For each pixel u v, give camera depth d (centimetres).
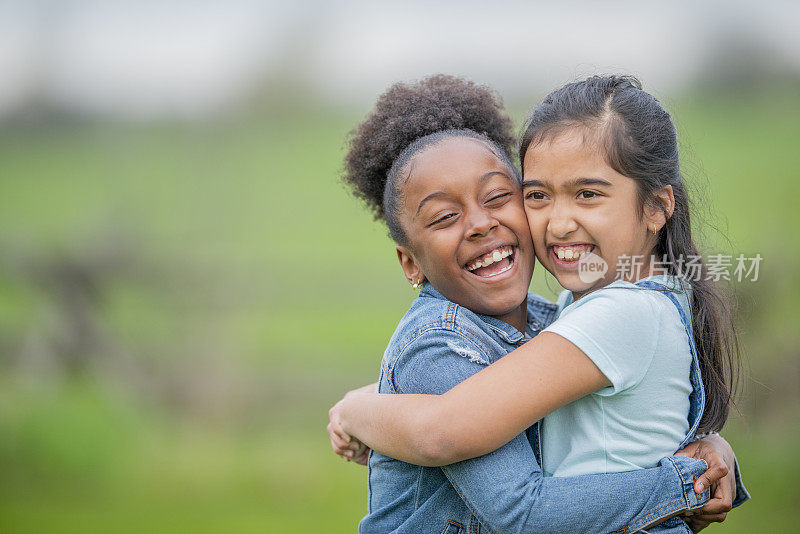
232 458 744
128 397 834
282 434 779
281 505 654
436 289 237
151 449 767
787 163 924
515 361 204
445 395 205
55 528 634
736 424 637
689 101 1241
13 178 1493
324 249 1132
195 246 1088
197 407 805
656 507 205
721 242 312
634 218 221
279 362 848
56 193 1374
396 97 252
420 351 217
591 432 212
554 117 222
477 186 224
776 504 606
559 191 221
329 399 806
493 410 199
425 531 223
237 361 852
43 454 735
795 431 627
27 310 880
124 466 744
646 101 224
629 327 207
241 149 1642
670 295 221
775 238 673
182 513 642
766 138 1052
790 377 628
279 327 922
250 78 1870
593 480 204
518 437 210
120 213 1059
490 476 203
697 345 232
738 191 838
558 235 221
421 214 227
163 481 707
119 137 1683
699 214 250
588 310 209
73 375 850
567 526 200
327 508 654
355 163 258
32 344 852
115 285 937
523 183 228
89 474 730
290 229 1202
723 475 213
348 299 981
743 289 415
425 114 244
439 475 223
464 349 214
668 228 230
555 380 202
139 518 650
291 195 1373
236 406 817
